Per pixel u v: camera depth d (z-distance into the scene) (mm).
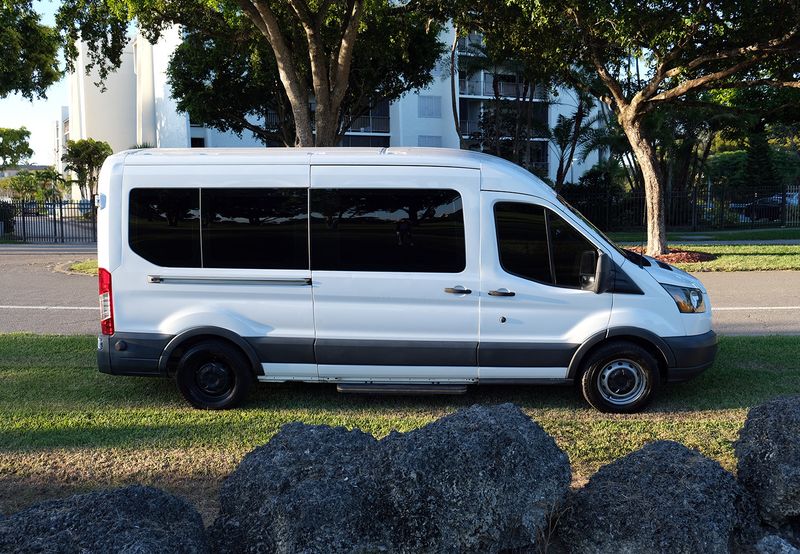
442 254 5645
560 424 5375
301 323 5711
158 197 5734
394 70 24109
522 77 35312
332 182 5645
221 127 28125
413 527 3045
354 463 3338
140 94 53594
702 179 40781
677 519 3111
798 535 3539
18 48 23281
